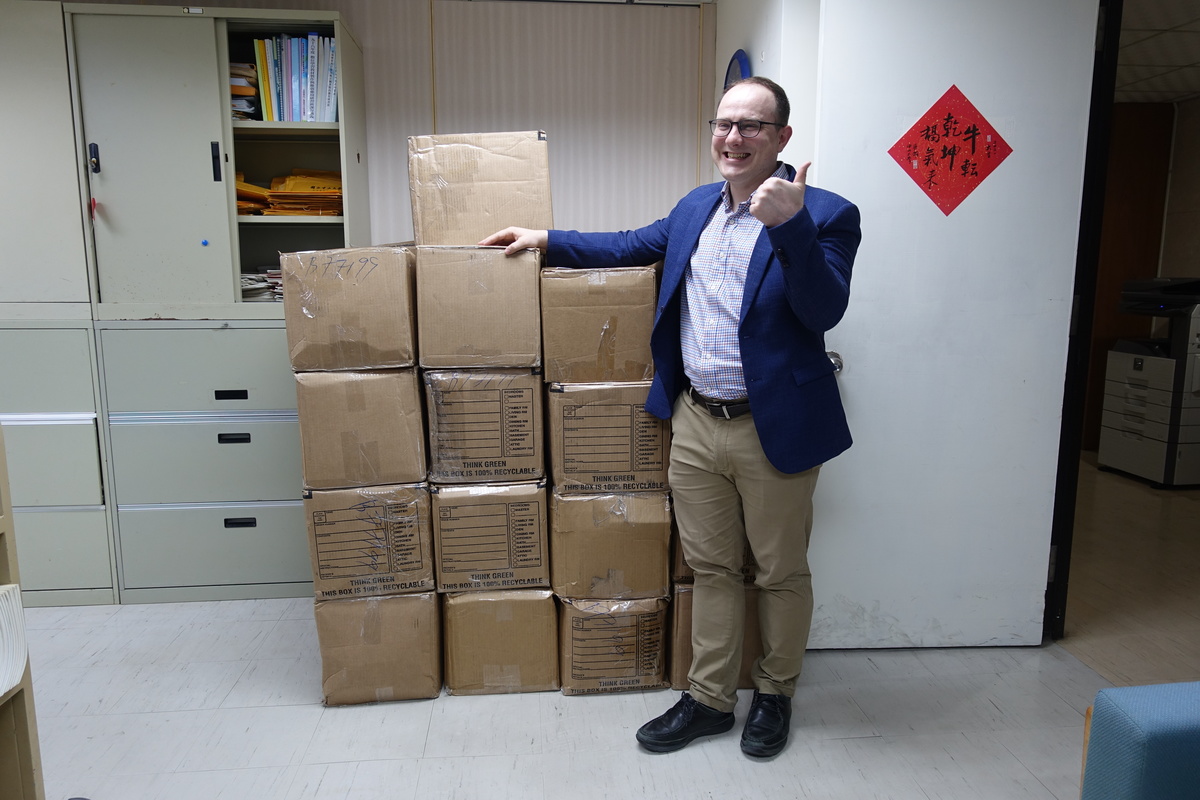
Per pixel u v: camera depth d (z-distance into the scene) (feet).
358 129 8.64
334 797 5.13
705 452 5.45
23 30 7.38
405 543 6.05
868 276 6.54
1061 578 7.34
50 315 7.75
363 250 5.72
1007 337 6.72
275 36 8.21
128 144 7.65
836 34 6.23
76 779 5.27
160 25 7.53
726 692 5.81
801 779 5.36
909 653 7.15
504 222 6.24
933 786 5.29
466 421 5.96
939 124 6.39
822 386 5.19
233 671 6.77
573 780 5.33
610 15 9.16
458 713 6.14
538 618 6.30
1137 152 14.97
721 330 5.20
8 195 7.59
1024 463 6.92
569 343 5.89
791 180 5.31
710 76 9.37
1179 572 9.26
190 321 7.85
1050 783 5.31
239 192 8.11
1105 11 6.59
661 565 6.21
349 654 6.11
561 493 6.07
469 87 9.11
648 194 9.52
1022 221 6.57
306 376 5.75
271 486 8.15
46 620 7.75
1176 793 3.10
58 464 7.91
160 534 8.10
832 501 6.86
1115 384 13.94
